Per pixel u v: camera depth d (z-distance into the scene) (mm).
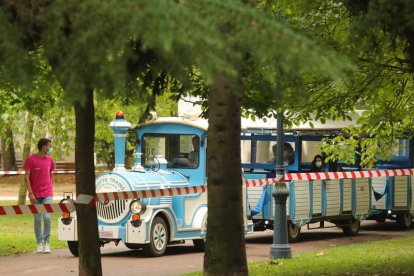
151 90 11812
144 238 23000
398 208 32625
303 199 28312
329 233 32219
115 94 10219
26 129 38938
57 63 8523
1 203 42500
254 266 19703
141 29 7238
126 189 23047
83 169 13547
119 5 7445
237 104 14477
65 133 38531
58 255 23547
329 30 16375
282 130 21828
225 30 7652
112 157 49625
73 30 7941
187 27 7223
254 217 27812
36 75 9727
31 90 8664
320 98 19406
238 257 14562
